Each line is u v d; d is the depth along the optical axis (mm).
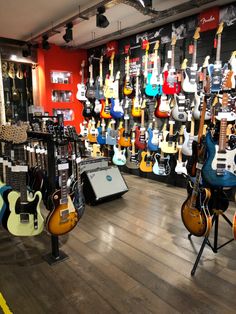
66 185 2141
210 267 2174
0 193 2217
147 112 4891
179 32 4207
